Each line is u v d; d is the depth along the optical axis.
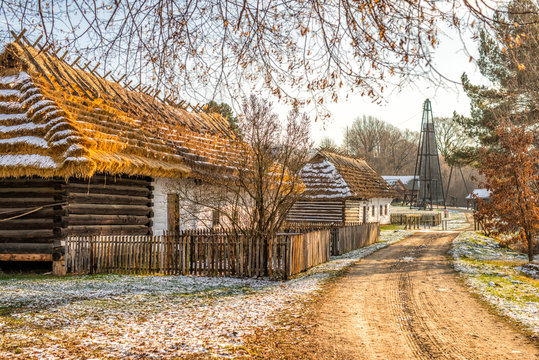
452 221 55.53
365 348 7.32
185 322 8.70
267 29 6.25
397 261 19.36
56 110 13.97
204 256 15.23
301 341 7.62
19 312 9.28
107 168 14.45
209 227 19.45
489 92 24.67
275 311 9.79
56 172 13.40
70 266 14.95
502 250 26.12
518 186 21.39
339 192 35.59
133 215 17.55
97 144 14.42
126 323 8.57
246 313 9.53
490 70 17.38
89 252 15.06
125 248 15.30
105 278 14.12
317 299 11.22
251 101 15.91
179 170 17.89
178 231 18.70
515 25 5.05
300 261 15.98
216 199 19.56
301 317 9.30
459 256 21.50
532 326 8.78
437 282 14.09
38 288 12.26
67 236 14.97
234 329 8.23
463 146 35.84
